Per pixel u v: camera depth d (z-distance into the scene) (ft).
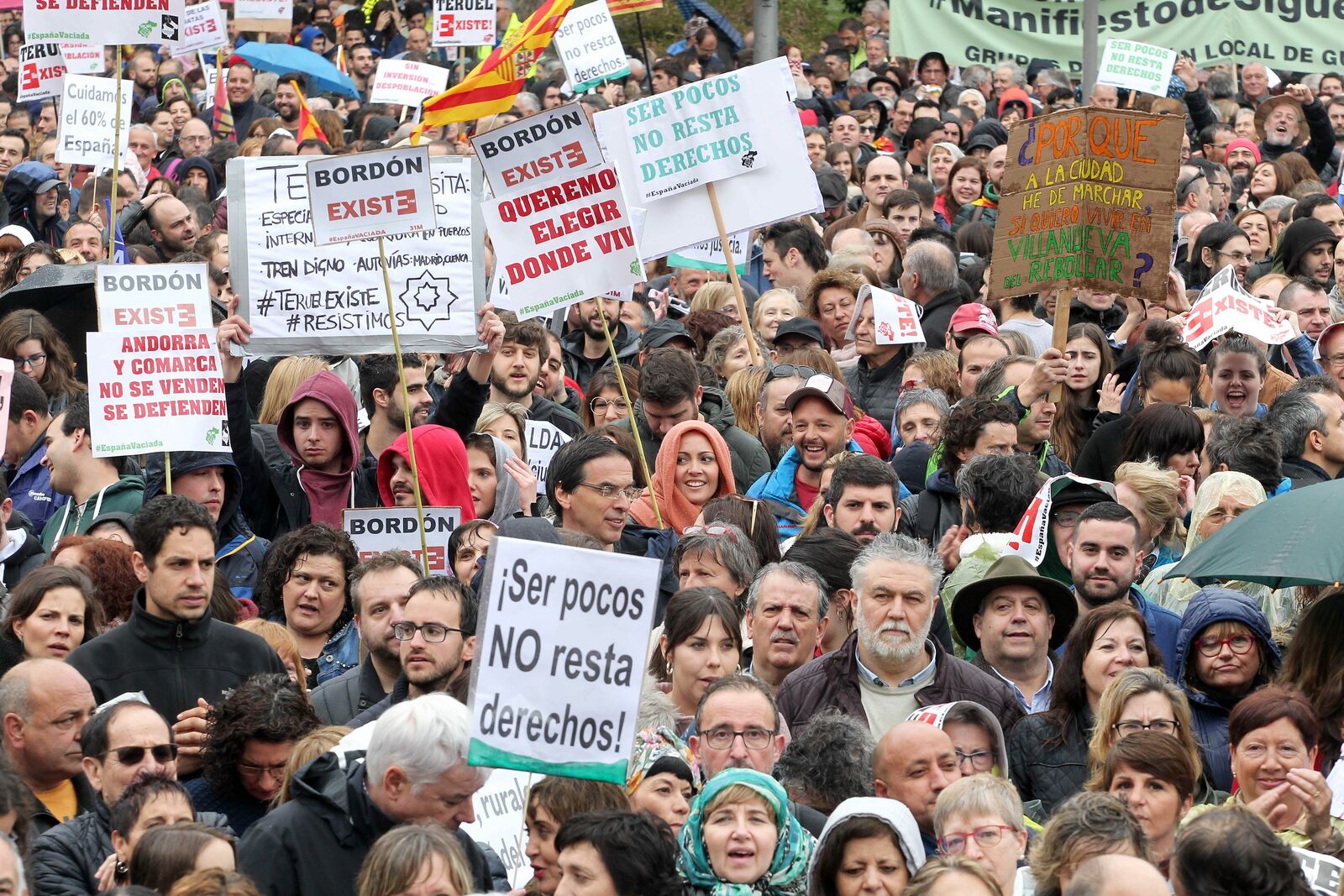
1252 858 23.04
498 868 28.27
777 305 54.80
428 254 42.47
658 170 48.34
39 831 28.37
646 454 45.09
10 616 32.99
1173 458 41.39
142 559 33.19
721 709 28.04
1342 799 28.35
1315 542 32.48
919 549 32.71
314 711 30.42
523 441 46.03
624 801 26.20
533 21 67.05
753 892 25.40
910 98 91.66
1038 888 24.76
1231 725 29.55
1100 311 56.44
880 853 24.81
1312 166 90.53
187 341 38.91
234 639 33.55
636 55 123.95
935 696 32.45
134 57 99.91
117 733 28.02
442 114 67.46
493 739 23.94
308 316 42.19
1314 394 43.88
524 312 41.27
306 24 116.26
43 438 45.34
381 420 44.70
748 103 48.24
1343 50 97.81
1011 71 97.30
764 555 38.11
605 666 24.31
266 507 43.32
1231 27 97.91
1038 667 34.47
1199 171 74.49
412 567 34.24
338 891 25.70
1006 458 37.83
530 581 24.23
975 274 61.62
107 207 70.95
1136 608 33.42
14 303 53.16
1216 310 50.60
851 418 46.16
